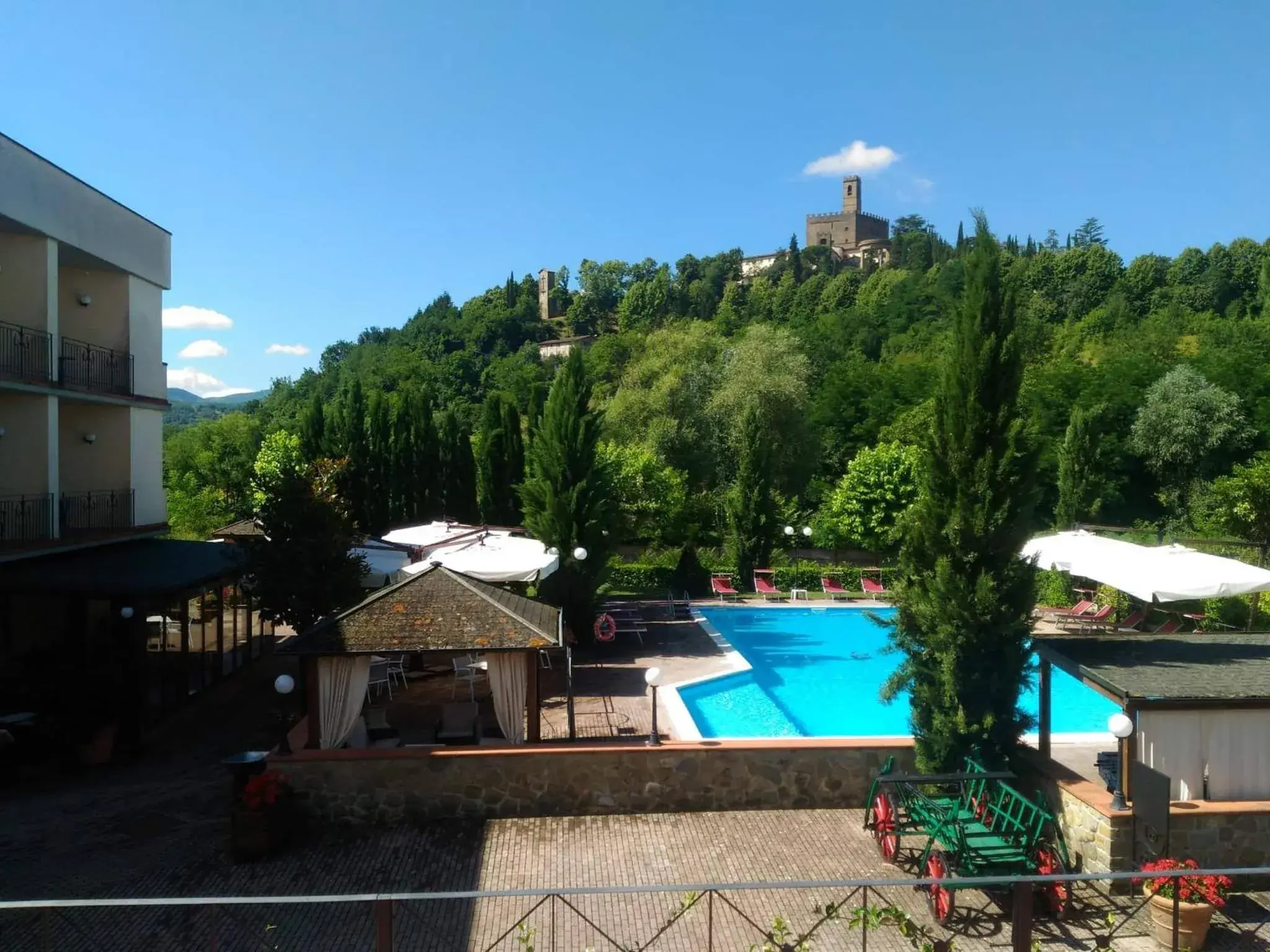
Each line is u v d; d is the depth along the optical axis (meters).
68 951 7.83
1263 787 9.57
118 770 13.04
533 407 30.73
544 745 11.73
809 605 27.80
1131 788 9.16
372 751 11.08
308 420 35.06
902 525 11.79
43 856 9.88
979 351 10.78
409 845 10.24
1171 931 7.90
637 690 16.97
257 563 15.20
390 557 18.38
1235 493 22.84
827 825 10.81
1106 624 22.91
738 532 31.23
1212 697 9.15
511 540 19.52
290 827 10.36
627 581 30.27
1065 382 48.94
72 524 19.38
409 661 19.11
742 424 31.70
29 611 15.65
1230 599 20.30
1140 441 41.50
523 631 11.92
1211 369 45.94
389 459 34.06
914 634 11.23
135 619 14.09
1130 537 29.59
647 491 33.25
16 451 16.31
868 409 53.62
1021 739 13.30
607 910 8.64
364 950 7.86
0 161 14.96
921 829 9.74
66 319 19.58
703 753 11.33
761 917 8.52
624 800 11.23
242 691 17.80
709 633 23.38
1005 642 10.55
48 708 13.34
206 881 9.24
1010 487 10.73
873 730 16.36
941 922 8.37
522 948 7.88
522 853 9.99
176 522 39.31
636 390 43.97
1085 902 8.84
